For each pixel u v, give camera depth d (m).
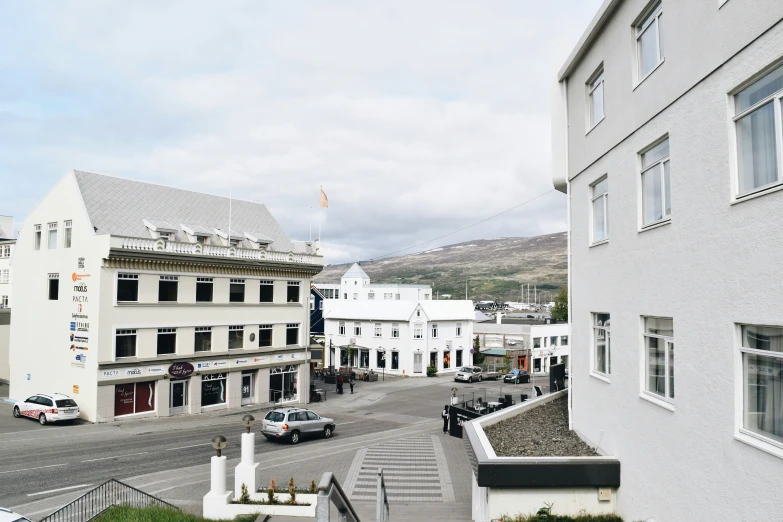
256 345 42.19
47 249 36.72
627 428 12.23
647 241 11.37
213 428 33.09
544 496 12.52
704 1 9.11
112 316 33.47
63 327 34.94
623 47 12.72
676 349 9.97
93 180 37.16
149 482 20.72
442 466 24.27
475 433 15.49
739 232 8.11
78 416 32.75
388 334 67.31
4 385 45.16
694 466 9.27
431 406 44.94
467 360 71.44
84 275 33.97
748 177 8.09
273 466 23.92
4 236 72.00
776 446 7.38
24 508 17.25
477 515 15.03
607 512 12.53
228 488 20.02
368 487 20.77
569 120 17.23
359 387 56.09
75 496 18.61
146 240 34.88
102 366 32.75
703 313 9.07
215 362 38.91
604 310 13.98
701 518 9.02
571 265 17.09
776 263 7.29
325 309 73.56
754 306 7.75
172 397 36.59
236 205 46.53
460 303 71.50
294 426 29.53
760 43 7.68
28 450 25.45
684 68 9.76
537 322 86.62
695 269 9.35
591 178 15.13
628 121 12.39
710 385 8.84
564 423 18.03
